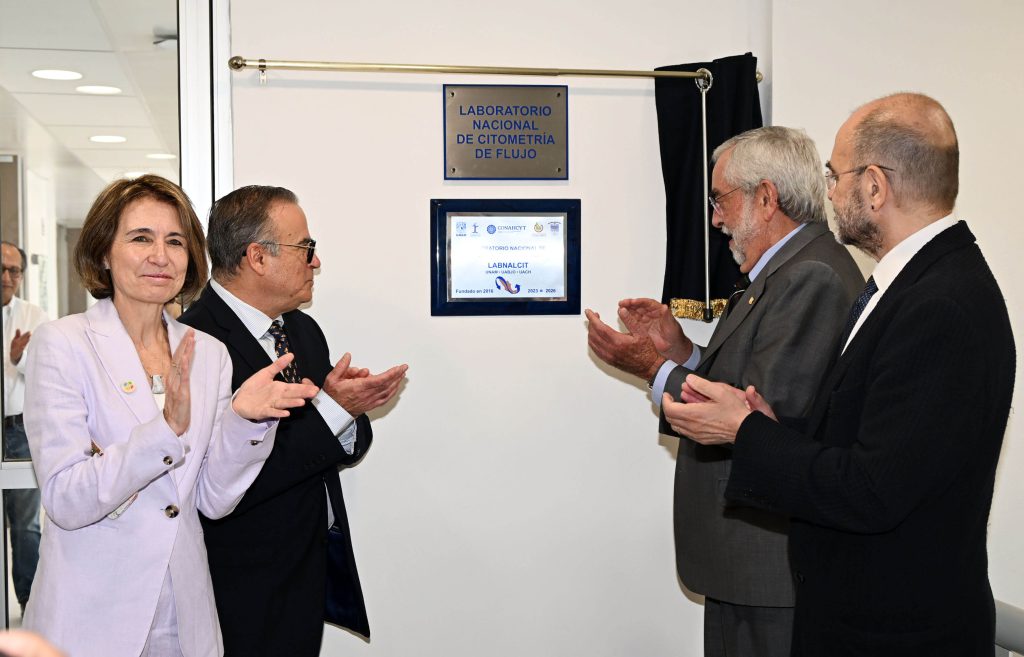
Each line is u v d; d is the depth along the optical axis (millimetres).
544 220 2520
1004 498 2611
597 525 2568
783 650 1877
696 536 1951
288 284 1953
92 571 1446
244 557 1840
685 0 2574
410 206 2465
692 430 1557
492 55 2496
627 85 2551
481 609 2518
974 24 2605
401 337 2471
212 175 2387
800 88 2555
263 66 2303
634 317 2225
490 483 2518
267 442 1577
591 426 2561
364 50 2436
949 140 1405
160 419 1390
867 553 1363
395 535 2479
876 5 2572
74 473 1394
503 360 2520
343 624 2125
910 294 1347
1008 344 1330
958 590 1320
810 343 1749
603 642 2576
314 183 2424
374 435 2469
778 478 1398
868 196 1438
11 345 2340
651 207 2574
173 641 1550
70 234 2385
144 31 2363
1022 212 2639
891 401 1298
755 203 1901
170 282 1564
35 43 2324
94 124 2369
